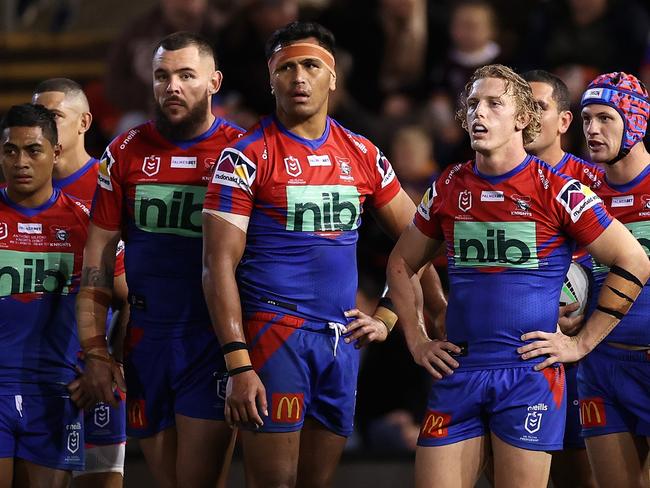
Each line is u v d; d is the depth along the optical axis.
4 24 45.00
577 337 20.28
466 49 38.31
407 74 39.34
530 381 19.98
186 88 21.84
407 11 39.03
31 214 22.75
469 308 20.20
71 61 44.22
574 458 23.86
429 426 20.45
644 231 21.95
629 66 37.16
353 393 21.89
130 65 39.16
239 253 20.91
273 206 20.98
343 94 37.53
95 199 22.28
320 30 21.16
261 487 21.23
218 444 22.05
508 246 19.98
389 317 22.12
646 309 21.91
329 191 21.17
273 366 20.98
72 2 45.22
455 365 20.25
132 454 29.58
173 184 21.97
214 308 20.53
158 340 22.11
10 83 43.94
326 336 21.28
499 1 41.03
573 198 19.89
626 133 21.80
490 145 19.80
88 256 22.23
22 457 22.70
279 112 21.33
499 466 20.09
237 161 20.89
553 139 23.20
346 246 21.44
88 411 24.09
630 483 22.36
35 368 22.64
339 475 30.05
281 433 20.98
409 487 30.06
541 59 37.59
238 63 37.38
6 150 22.39
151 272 22.09
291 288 21.08
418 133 34.66
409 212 22.41
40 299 22.66
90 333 21.97
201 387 21.94
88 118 24.61
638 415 22.05
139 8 45.59
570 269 22.69
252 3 37.31
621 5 37.50
